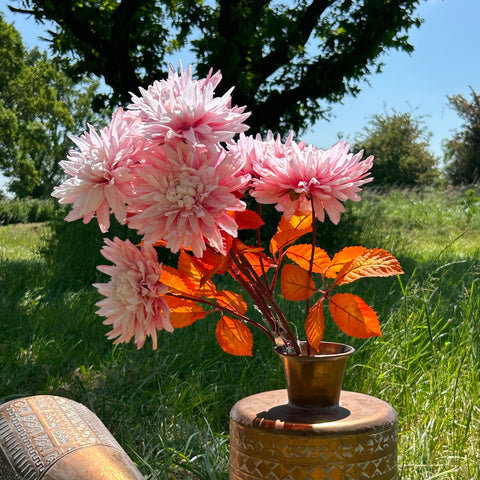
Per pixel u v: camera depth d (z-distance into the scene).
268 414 1.32
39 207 18.16
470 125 29.39
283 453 1.24
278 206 1.37
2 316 4.80
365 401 1.41
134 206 1.13
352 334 1.33
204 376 3.51
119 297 1.15
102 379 3.57
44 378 3.61
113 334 1.21
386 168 28.05
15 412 1.57
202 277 1.31
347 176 1.23
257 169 1.26
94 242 7.92
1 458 1.42
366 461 1.24
